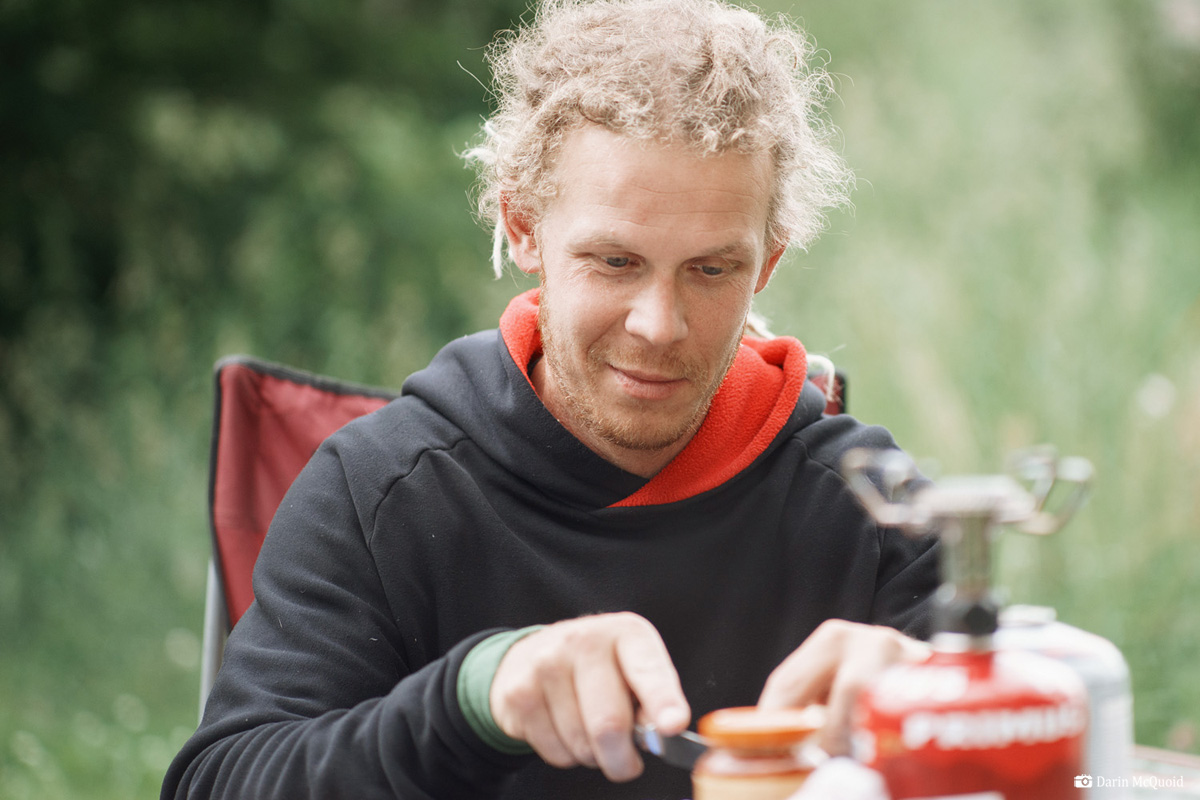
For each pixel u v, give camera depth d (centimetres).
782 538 193
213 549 217
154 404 650
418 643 177
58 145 820
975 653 82
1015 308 502
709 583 187
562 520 186
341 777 122
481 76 934
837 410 240
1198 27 855
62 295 768
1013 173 673
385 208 833
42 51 822
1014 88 775
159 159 830
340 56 906
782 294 576
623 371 162
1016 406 451
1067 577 396
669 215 153
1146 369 462
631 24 175
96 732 456
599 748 102
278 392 225
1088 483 84
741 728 85
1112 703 91
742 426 192
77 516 606
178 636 538
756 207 159
